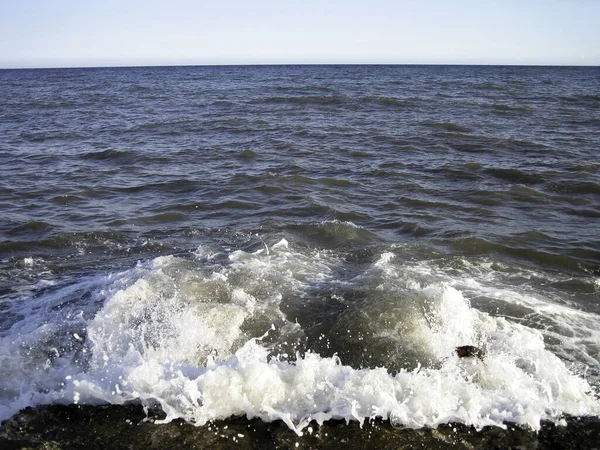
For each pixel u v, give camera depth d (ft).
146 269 21.67
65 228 28.27
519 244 25.68
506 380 14.48
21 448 12.37
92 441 12.66
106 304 18.34
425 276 21.53
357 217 30.50
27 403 13.88
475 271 22.47
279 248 24.80
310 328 17.26
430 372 14.74
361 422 13.17
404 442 12.63
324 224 28.17
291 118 72.59
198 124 68.13
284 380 14.21
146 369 14.56
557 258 23.86
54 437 12.76
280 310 18.40
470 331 16.98
